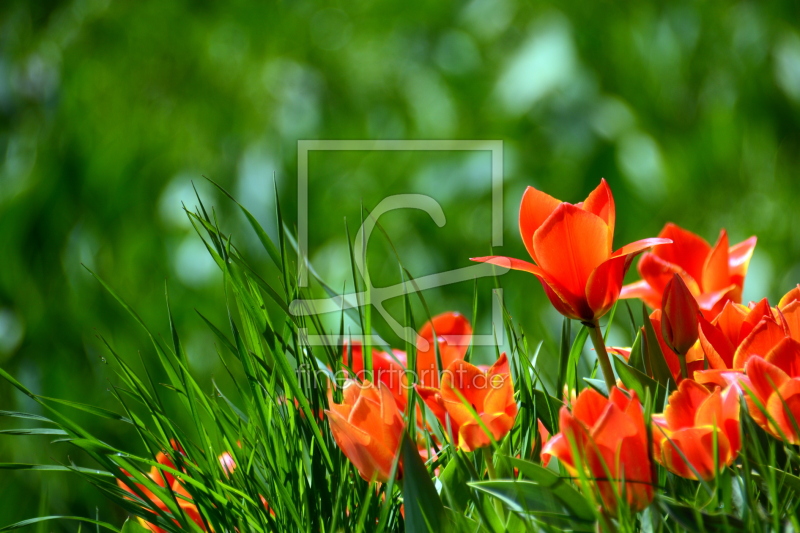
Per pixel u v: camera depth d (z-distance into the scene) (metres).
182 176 3.93
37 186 3.80
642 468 1.60
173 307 3.55
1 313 3.66
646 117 3.88
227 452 1.73
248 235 3.75
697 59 3.98
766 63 3.90
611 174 3.79
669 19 4.02
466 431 1.66
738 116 3.86
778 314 1.67
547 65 3.90
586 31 3.97
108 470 1.71
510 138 3.88
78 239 3.79
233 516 1.69
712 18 4.01
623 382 1.70
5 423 3.30
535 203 1.70
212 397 1.74
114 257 3.77
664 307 1.69
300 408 1.70
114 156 3.87
